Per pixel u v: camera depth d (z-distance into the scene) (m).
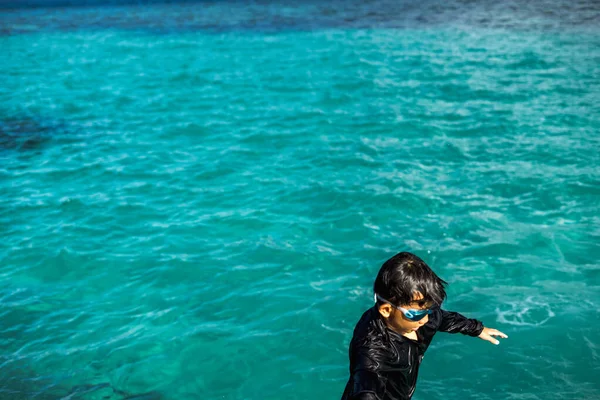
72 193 9.81
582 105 13.39
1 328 6.29
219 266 7.36
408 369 3.08
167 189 9.84
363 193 9.28
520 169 9.98
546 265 7.08
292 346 5.86
